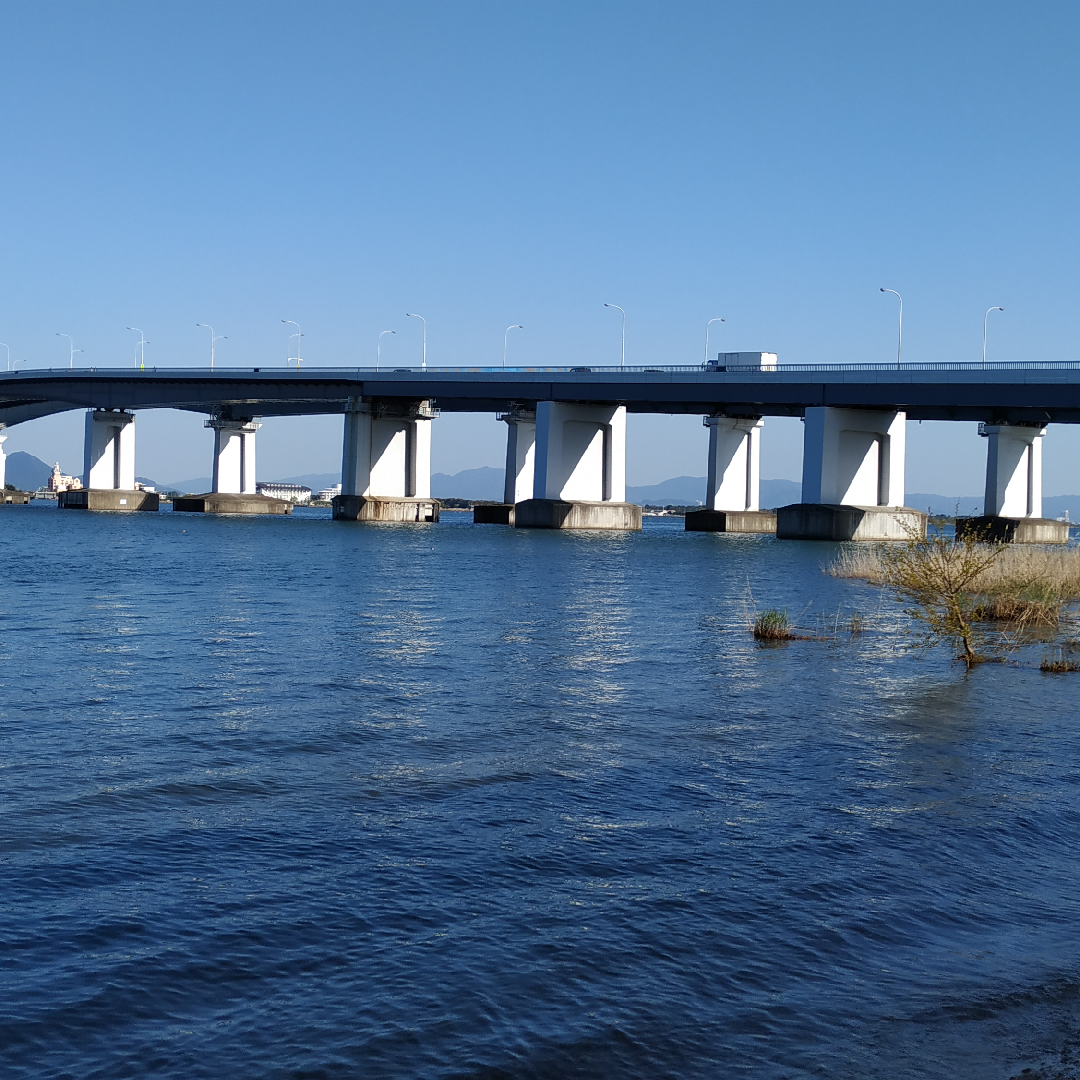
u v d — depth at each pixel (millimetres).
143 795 13719
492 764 15484
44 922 9516
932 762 15922
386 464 165000
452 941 9219
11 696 20641
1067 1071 7297
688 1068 7273
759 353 135250
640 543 110750
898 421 135000
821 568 70938
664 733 17719
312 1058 7336
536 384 144625
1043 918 9945
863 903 10195
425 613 37344
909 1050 7539
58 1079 7031
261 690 21484
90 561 65562
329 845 11758
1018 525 143750
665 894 10367
